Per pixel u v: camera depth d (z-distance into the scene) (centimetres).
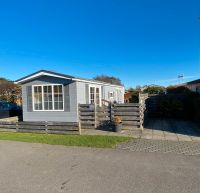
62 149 816
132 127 1195
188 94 1700
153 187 479
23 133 1179
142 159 676
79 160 680
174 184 493
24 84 1548
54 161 675
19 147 858
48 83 1490
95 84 1738
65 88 1456
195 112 1505
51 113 1489
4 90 2777
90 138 990
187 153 737
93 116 1277
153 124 1381
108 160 673
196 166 606
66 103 1455
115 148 816
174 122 1465
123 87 2673
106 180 523
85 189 479
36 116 1523
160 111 1706
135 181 512
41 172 585
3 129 1259
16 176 560
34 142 941
